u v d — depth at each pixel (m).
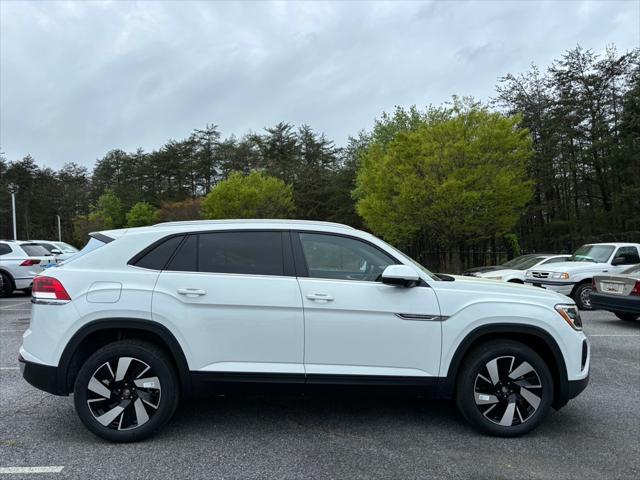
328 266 4.23
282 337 3.96
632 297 9.17
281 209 36.84
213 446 3.87
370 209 20.98
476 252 23.12
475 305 4.12
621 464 3.61
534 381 4.12
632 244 12.74
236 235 4.21
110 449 3.81
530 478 3.39
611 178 26.98
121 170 75.31
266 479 3.34
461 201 17.56
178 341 3.91
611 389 5.50
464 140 18.14
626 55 26.08
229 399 5.02
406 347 4.04
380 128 32.69
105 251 4.11
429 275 4.42
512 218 18.78
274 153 58.44
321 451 3.79
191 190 66.00
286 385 3.95
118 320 3.90
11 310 11.73
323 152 55.84
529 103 28.45
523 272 13.55
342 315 3.99
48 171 77.19
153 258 4.09
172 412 3.99
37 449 3.81
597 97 26.75
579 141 27.78
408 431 4.21
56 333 3.89
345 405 4.87
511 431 4.07
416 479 3.36
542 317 4.13
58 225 68.38
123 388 3.95
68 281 3.97
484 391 4.12
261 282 4.02
